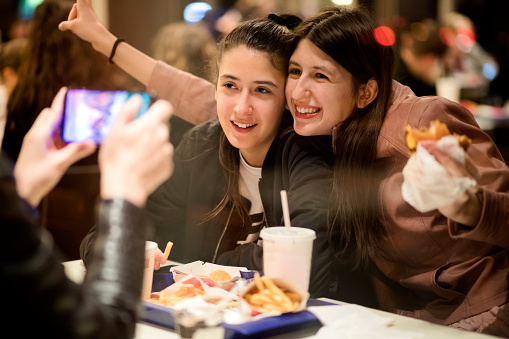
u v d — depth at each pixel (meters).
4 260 0.73
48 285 0.75
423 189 1.17
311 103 1.64
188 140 1.92
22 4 4.05
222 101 1.72
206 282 1.43
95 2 4.08
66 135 2.11
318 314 1.31
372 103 1.67
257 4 3.89
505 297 1.49
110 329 0.79
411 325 1.27
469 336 1.21
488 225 1.32
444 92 4.07
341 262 1.64
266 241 1.28
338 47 1.59
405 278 1.61
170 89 2.21
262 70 1.66
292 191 1.65
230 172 1.82
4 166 0.77
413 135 1.22
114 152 0.90
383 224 1.60
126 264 0.84
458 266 1.53
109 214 0.86
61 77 2.71
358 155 1.62
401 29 4.12
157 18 4.15
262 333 1.14
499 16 5.43
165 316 1.23
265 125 1.71
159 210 1.86
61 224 2.37
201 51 2.91
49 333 0.75
